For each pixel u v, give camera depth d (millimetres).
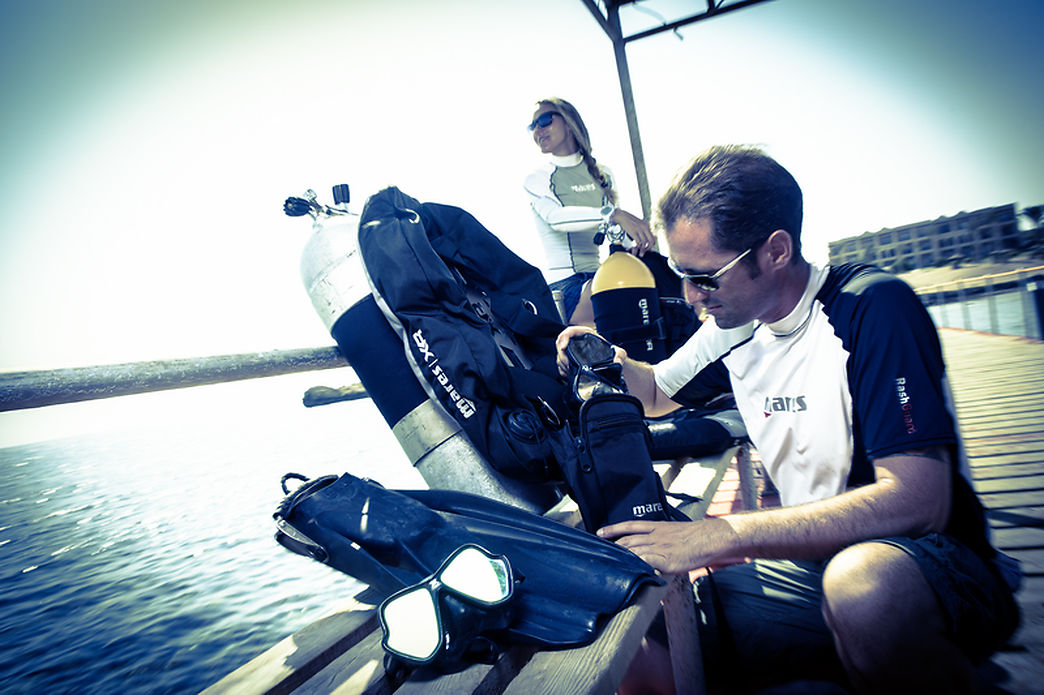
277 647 873
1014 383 5512
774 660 1074
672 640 1058
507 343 1687
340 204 1811
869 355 957
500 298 1757
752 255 1028
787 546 871
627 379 1620
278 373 2055
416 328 1444
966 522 931
